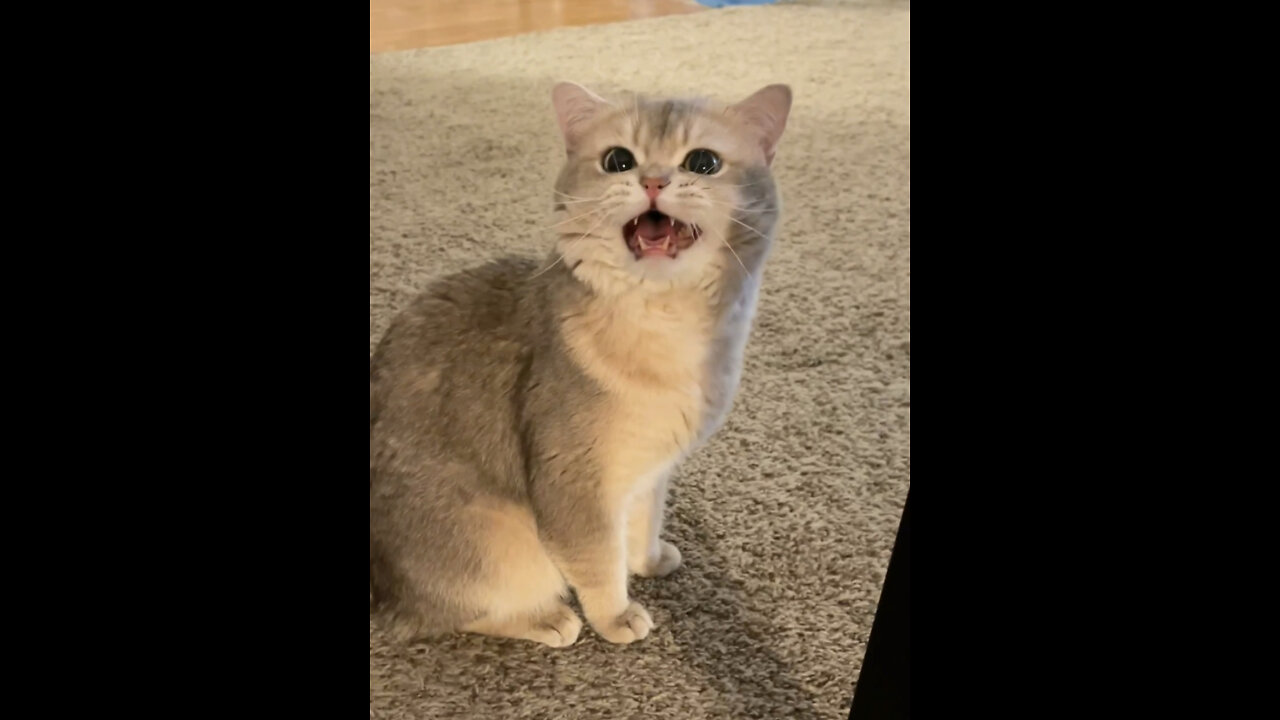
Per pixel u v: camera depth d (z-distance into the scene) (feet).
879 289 5.95
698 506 4.53
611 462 3.55
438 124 7.93
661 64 9.25
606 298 3.36
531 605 3.96
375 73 8.96
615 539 3.72
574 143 3.53
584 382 3.42
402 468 3.69
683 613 4.06
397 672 3.83
